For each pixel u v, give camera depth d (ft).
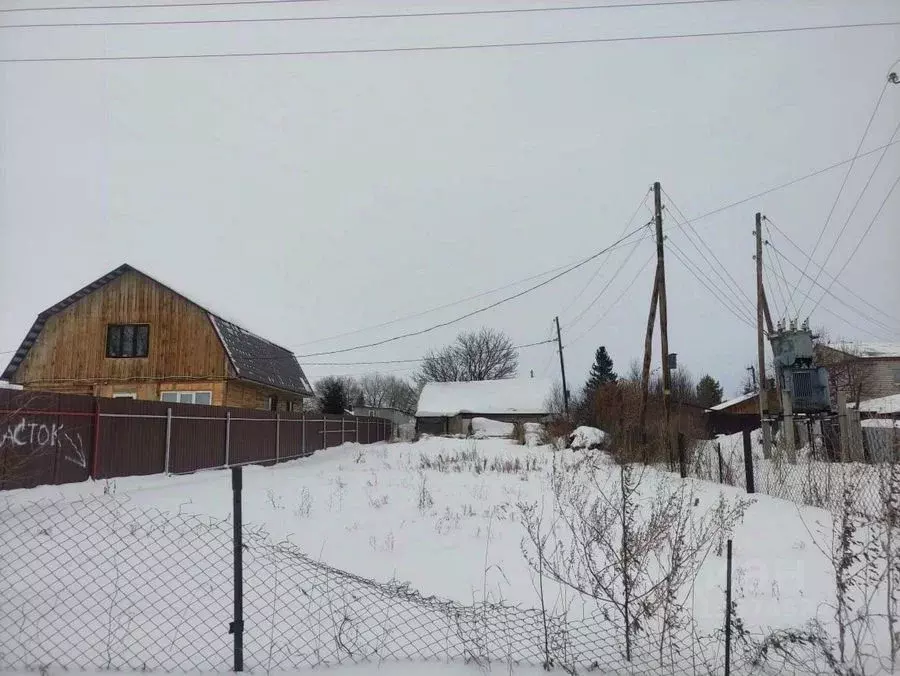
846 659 10.85
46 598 14.19
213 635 12.02
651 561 17.62
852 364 111.75
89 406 39.50
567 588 15.81
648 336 66.74
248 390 89.20
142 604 13.89
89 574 16.12
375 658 11.04
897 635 10.61
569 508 27.32
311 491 37.88
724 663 10.64
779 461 36.65
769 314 76.59
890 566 10.92
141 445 44.55
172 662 10.87
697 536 14.39
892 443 15.24
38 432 34.88
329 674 10.38
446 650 11.12
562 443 83.76
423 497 32.19
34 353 83.71
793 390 56.80
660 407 69.92
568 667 10.68
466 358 207.10
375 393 264.93
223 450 56.03
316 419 83.05
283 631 12.24
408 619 12.85
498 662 10.93
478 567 18.35
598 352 196.24
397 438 137.49
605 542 13.23
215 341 82.12
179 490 37.81
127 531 20.71
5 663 10.78
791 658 10.80
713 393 199.41
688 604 14.44
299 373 113.91
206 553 18.37
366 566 18.48
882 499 12.66
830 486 28.66
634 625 11.48
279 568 16.76
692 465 50.24
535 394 156.87
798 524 24.62
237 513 11.13
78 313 84.07
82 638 11.73
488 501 32.76
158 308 83.25
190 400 81.25
